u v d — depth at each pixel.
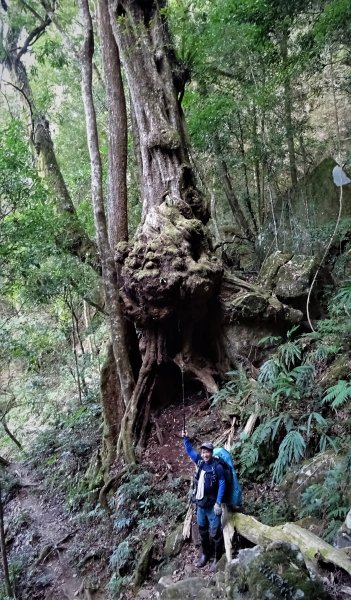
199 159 14.10
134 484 7.71
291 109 12.28
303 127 12.84
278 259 9.46
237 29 11.15
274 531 4.74
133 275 8.42
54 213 10.85
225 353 8.68
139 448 8.67
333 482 5.21
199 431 8.05
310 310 8.86
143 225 8.99
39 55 14.11
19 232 8.35
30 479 11.90
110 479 8.34
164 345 8.91
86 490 9.32
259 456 6.62
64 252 10.85
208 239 9.14
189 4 12.15
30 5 14.39
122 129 10.17
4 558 8.03
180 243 8.30
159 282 8.06
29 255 8.78
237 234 13.98
